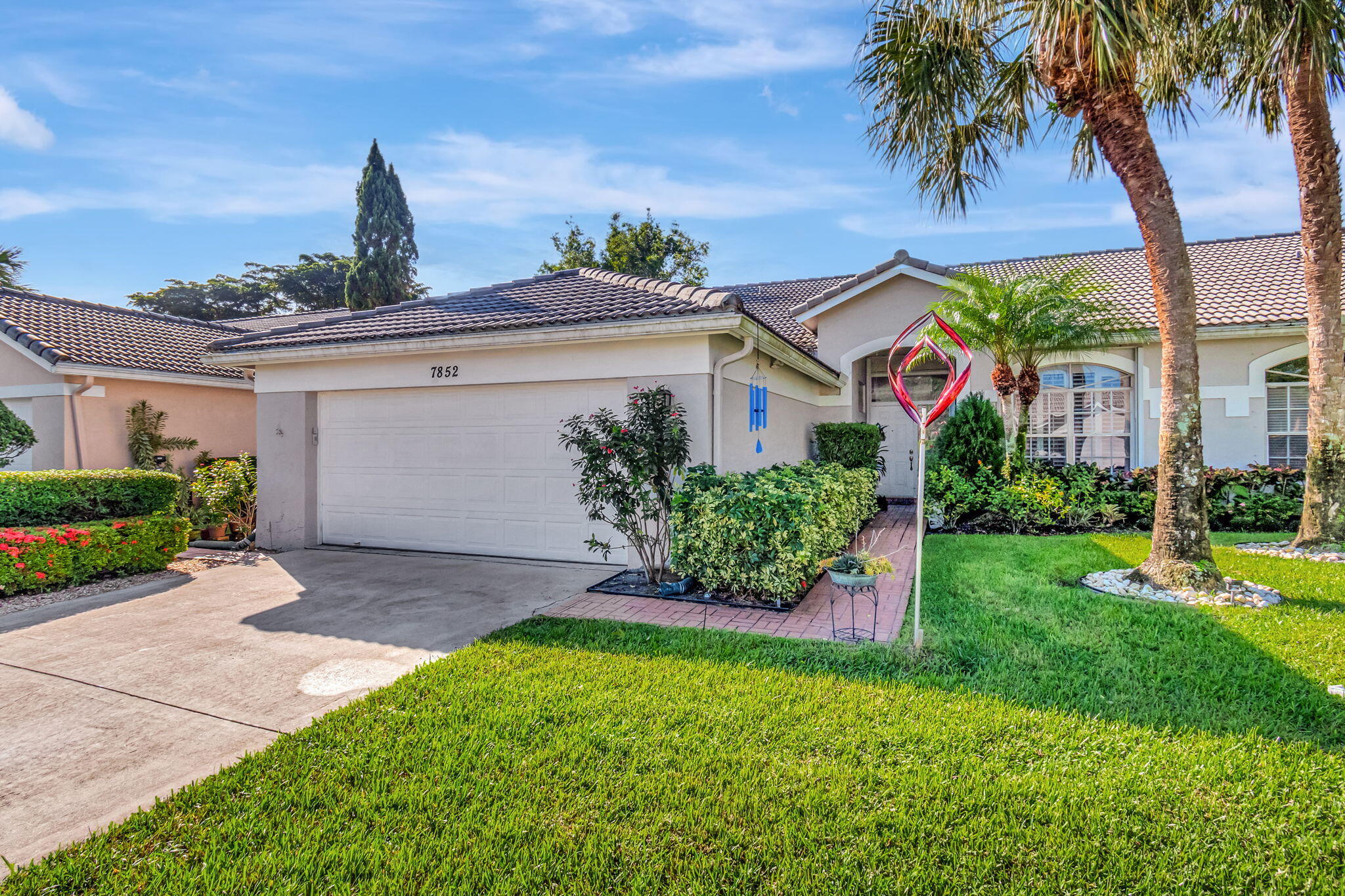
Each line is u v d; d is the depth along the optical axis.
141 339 14.31
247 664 4.98
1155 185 6.71
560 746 3.53
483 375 8.73
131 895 2.47
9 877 2.58
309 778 3.25
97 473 8.48
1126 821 2.84
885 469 14.33
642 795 3.08
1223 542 9.25
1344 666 4.49
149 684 4.60
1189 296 6.73
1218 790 3.06
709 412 7.49
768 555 6.37
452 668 4.74
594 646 5.21
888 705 4.03
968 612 5.99
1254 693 4.15
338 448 9.93
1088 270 11.85
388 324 9.69
